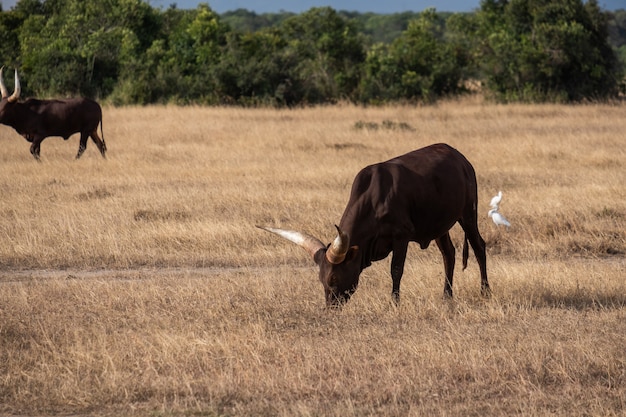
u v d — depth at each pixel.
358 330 28.30
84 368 24.86
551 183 59.66
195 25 165.50
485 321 29.88
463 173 33.31
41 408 22.16
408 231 31.12
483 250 34.34
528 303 31.91
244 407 21.86
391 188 30.83
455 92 159.88
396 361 25.14
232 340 27.14
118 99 136.75
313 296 33.25
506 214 48.53
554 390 23.08
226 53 160.00
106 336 27.75
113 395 22.66
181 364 25.05
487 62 155.12
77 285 35.22
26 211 50.16
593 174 62.94
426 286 34.69
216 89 141.75
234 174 63.88
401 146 79.88
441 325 29.28
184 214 49.12
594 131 93.56
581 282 34.59
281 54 147.38
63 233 44.25
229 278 36.31
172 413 21.50
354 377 23.83
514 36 159.25
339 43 173.00
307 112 119.56
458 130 93.44
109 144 83.62
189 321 30.08
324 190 56.00
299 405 21.52
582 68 151.75
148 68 146.00
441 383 23.36
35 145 73.50
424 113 117.69
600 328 28.34
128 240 42.94
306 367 24.45
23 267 39.78
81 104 73.88
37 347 26.59
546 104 138.62
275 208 50.44
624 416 20.95
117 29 157.00
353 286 29.59
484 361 24.92
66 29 159.62
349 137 87.00
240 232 44.12
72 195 55.47
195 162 70.31
